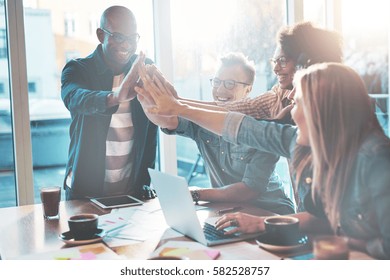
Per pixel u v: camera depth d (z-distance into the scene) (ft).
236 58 8.50
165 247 5.00
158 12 9.08
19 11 8.23
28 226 6.11
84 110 8.32
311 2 10.24
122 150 8.61
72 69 8.40
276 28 10.15
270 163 7.15
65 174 8.68
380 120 10.41
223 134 6.40
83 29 8.66
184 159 9.86
